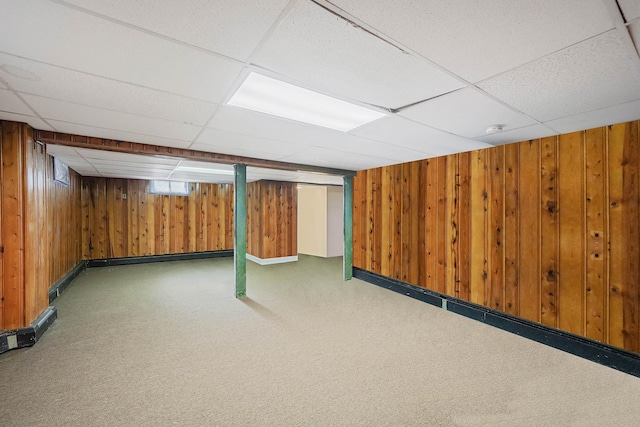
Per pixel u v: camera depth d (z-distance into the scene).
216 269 6.01
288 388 2.00
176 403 1.83
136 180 6.50
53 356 2.39
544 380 2.12
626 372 2.24
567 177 2.59
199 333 2.89
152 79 1.59
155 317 3.31
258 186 6.77
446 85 1.65
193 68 1.47
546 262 2.74
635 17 1.04
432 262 3.88
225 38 1.21
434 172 3.85
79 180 5.77
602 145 2.39
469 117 2.19
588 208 2.47
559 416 1.74
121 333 2.87
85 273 5.54
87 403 1.82
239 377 2.13
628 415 1.75
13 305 2.51
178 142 3.06
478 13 1.04
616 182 2.31
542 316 2.75
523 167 2.91
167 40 1.22
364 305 3.80
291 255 7.04
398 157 3.88
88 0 0.97
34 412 1.73
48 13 1.04
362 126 2.43
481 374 2.19
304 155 3.77
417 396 1.92
